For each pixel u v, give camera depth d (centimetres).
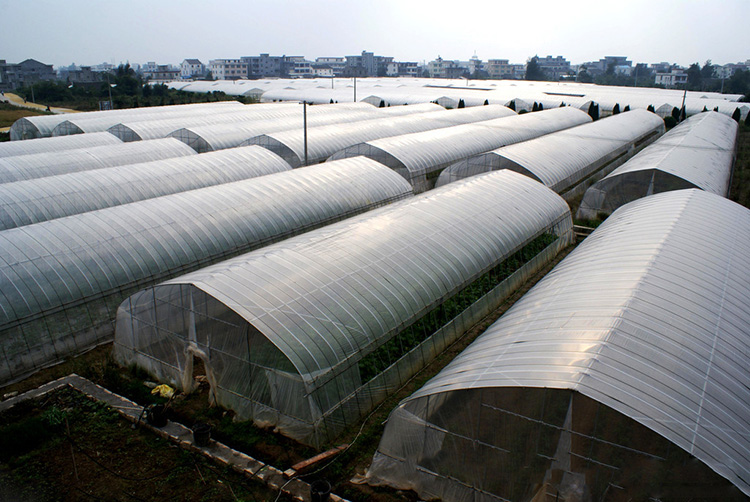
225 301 1420
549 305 1549
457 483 1212
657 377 1139
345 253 1816
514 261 2309
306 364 1354
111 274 1916
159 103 9469
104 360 1775
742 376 1253
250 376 1435
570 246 2831
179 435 1404
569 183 3612
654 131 6025
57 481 1261
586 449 1059
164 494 1228
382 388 1562
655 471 1005
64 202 2584
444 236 2089
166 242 2123
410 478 1257
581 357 1180
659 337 1292
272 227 2467
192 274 1602
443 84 14500
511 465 1144
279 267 1667
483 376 1171
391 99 9581
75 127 5069
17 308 1670
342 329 1493
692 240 1953
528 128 5184
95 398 1556
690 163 3378
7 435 1357
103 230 2064
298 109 6222
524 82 15650
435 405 1185
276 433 1425
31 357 1706
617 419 1014
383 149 3650
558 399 1061
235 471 1294
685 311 1443
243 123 4825
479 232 2211
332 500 1217
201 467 1307
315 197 2744
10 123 7031
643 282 1571
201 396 1584
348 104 6706
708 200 2480
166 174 3044
